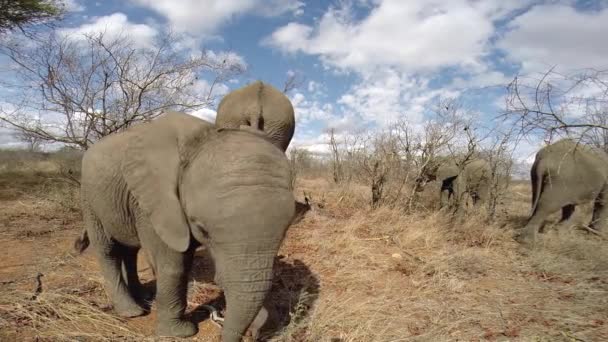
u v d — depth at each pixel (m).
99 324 3.81
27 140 8.44
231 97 4.74
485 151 9.91
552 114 4.57
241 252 2.55
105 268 4.09
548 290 5.27
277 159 2.74
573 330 4.14
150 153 3.05
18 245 6.41
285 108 4.85
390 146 10.55
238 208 2.53
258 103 4.43
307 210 9.73
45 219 8.34
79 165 10.33
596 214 8.12
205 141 2.97
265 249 2.58
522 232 7.75
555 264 6.14
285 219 2.62
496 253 6.91
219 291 4.77
